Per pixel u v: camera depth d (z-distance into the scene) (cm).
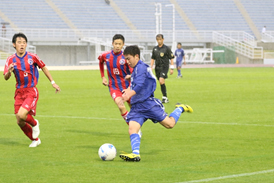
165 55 3525
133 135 1611
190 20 14000
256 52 12975
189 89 4722
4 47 11606
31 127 1897
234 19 14350
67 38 12012
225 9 14512
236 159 1617
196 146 1872
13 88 4941
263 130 2269
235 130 2270
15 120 2658
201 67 10350
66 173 1427
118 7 13788
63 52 12294
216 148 1827
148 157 1661
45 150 1805
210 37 13350
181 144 1920
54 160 1617
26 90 1886
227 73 7806
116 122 2573
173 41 11781
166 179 1342
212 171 1439
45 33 12338
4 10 12650
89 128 2367
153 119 1669
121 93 2162
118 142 1988
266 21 14588
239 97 3897
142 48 12625
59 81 5969
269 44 13700
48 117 2767
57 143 1961
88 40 11969
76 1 13475
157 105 1656
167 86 5122
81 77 6788
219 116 2767
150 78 1630
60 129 2333
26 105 1834
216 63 12862
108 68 2164
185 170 1454
